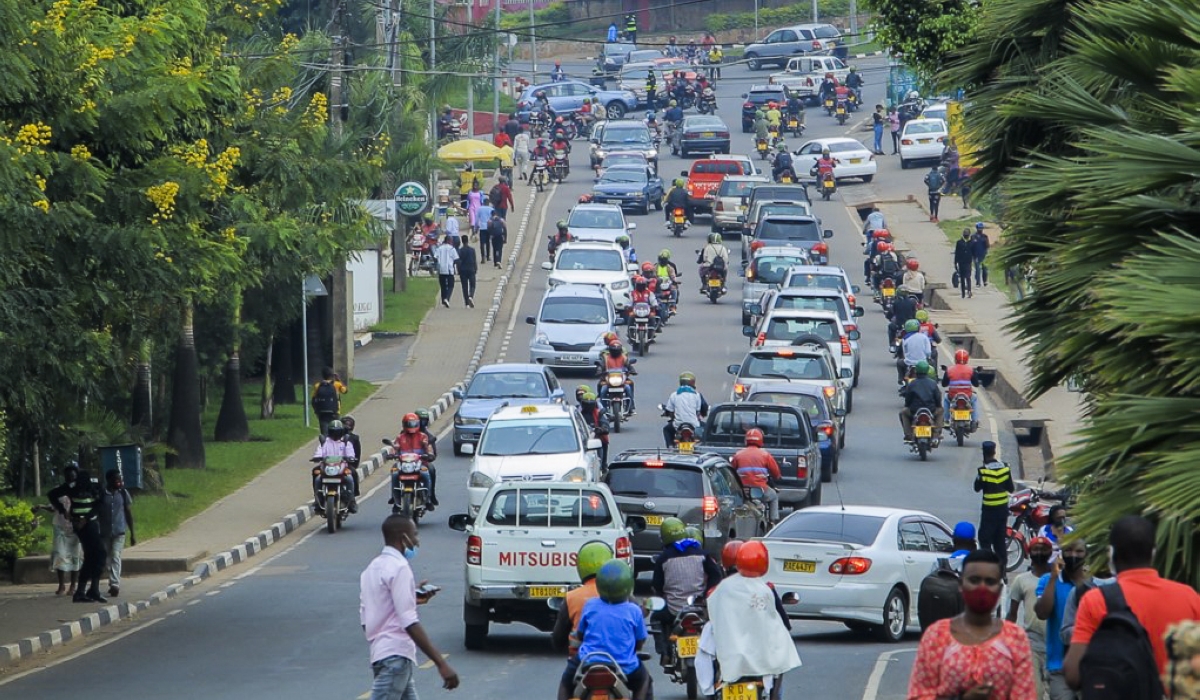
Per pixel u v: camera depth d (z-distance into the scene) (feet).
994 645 67.36
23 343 163.94
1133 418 69.15
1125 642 64.44
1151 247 73.26
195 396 281.13
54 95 162.20
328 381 303.89
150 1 198.70
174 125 181.78
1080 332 78.69
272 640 162.71
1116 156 79.00
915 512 172.55
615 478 185.78
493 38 645.10
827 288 343.26
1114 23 90.27
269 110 261.44
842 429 285.02
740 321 411.54
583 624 97.19
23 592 199.41
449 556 212.23
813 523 168.25
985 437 296.92
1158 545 67.05
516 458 229.04
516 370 301.63
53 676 147.74
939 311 411.75
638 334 371.15
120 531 193.57
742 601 104.06
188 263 177.78
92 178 160.66
